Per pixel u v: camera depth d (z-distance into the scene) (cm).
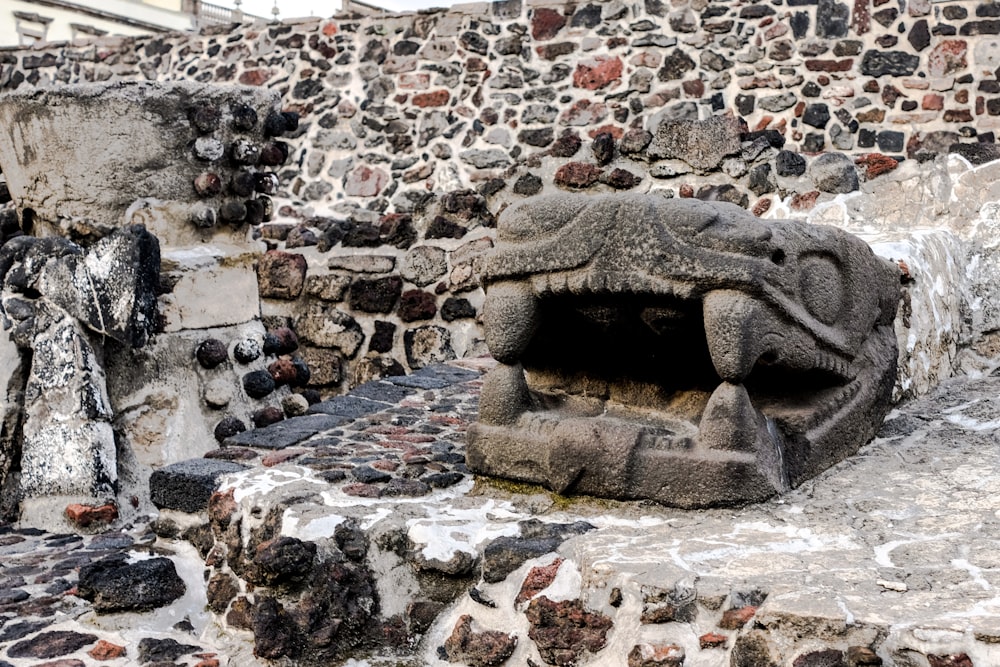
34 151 448
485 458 336
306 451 380
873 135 724
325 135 828
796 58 739
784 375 337
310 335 691
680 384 348
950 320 488
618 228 309
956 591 248
